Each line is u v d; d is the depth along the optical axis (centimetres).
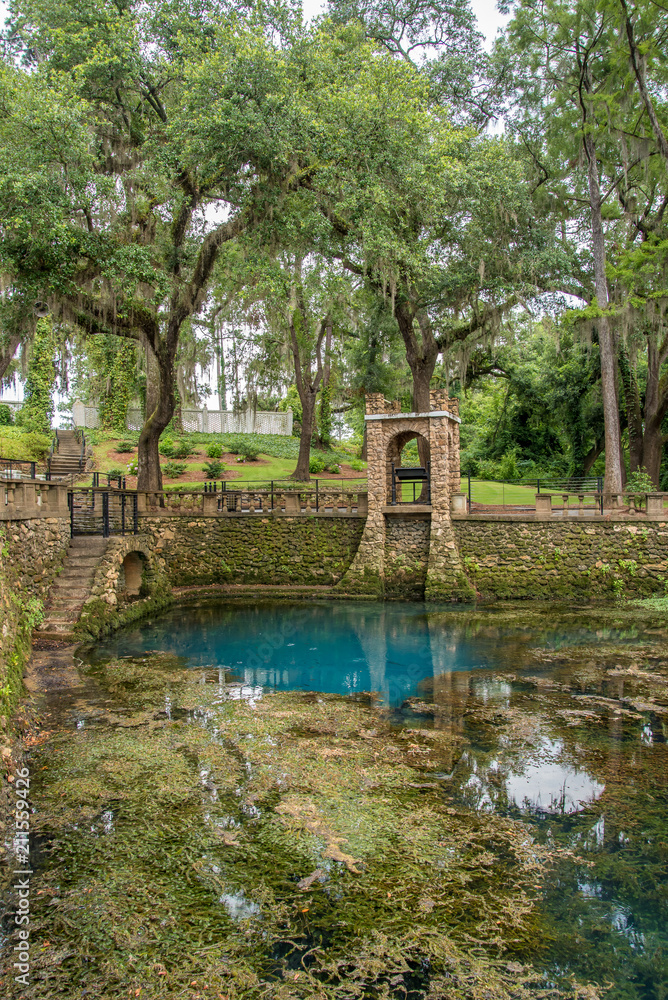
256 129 1373
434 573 1639
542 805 518
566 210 2116
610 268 1780
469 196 1684
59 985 322
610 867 431
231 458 3027
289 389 3962
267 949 351
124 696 805
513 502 2248
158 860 434
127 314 1592
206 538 1847
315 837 463
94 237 1370
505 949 353
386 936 363
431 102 2055
